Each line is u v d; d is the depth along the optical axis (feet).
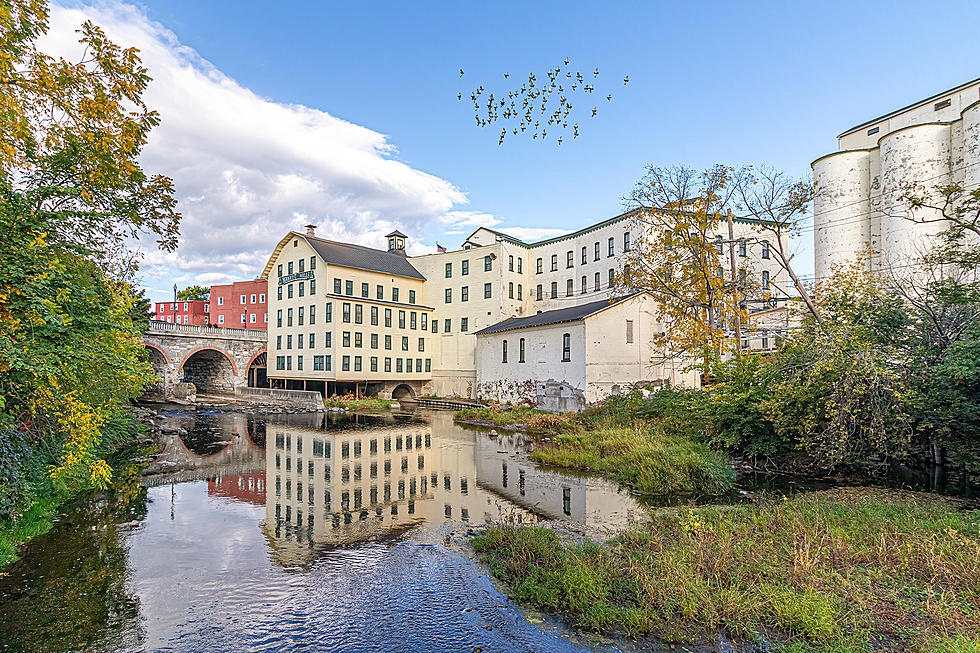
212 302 237.66
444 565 26.58
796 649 16.90
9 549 27.94
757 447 48.34
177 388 132.46
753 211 66.49
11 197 23.38
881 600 19.43
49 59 24.35
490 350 124.06
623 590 21.84
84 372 30.81
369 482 47.11
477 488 44.45
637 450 51.52
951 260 42.83
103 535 31.48
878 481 41.98
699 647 17.85
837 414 40.22
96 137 26.11
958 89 81.51
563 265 153.17
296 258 146.92
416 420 101.40
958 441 37.91
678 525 29.68
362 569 26.14
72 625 20.47
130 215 29.96
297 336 144.36
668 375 103.09
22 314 22.35
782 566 22.44
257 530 32.89
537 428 82.48
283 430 85.40
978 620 17.40
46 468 32.04
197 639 19.43
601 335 94.73
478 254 153.58
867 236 90.43
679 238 77.87
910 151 80.02
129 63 26.37
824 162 95.50
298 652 18.51
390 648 18.67
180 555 28.19
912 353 40.83
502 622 20.40
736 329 72.90
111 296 46.34
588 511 36.47
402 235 180.14
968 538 24.22
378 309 146.61
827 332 44.47
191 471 51.83
